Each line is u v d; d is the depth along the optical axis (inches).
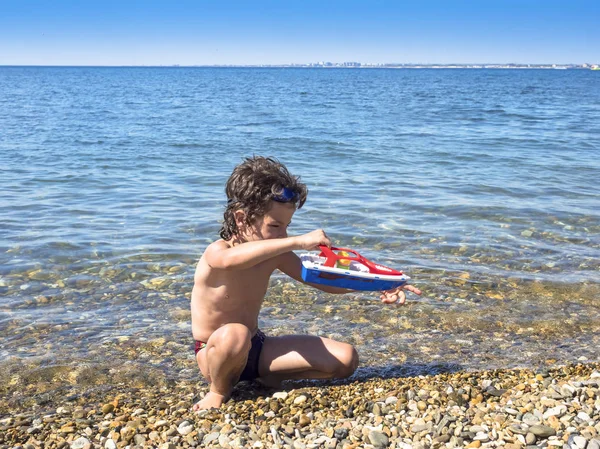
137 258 234.5
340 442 106.0
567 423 109.5
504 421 111.3
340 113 1085.1
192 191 368.5
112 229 275.7
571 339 168.4
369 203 332.2
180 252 242.5
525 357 155.8
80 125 836.0
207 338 132.1
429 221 293.6
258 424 113.9
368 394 126.0
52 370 147.3
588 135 715.4
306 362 131.8
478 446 103.0
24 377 143.6
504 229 280.2
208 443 107.2
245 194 118.8
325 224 286.2
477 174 435.2
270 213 120.0
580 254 243.8
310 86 2748.5
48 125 828.6
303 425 112.9
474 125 854.5
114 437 109.8
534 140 663.1
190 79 4101.9
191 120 937.5
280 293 201.0
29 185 384.8
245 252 118.6
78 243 252.7
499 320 181.2
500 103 1413.6
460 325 177.3
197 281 131.5
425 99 1606.8
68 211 310.5
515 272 222.7
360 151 565.3
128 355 156.6
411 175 430.0
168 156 535.5
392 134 725.3
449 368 148.1
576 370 140.6
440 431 108.0
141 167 469.1
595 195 358.6
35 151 558.3
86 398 134.0
